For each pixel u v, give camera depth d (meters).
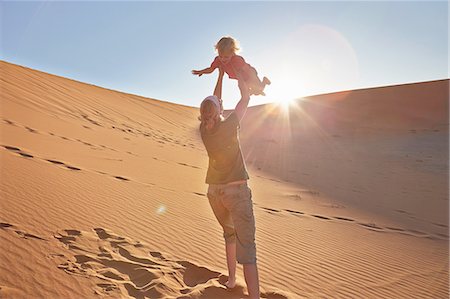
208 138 3.02
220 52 2.88
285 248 5.18
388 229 7.74
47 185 5.60
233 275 3.41
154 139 21.84
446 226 9.05
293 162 21.52
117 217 4.96
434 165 22.86
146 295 3.10
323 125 42.56
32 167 6.56
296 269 4.39
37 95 20.66
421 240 7.08
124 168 9.42
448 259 5.82
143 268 3.52
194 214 6.05
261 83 2.93
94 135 15.51
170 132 28.44
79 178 6.75
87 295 2.94
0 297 2.65
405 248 6.23
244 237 3.05
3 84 19.33
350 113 46.53
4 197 4.56
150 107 39.81
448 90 49.09
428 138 34.38
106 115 24.61
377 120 42.72
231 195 3.05
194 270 3.78
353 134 37.62
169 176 9.81
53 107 19.59
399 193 13.92
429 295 4.19
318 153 26.66
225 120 2.98
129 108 33.12
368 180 16.70
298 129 41.31
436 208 11.45
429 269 5.17
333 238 6.20
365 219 8.51
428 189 15.44
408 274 4.83
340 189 13.49
